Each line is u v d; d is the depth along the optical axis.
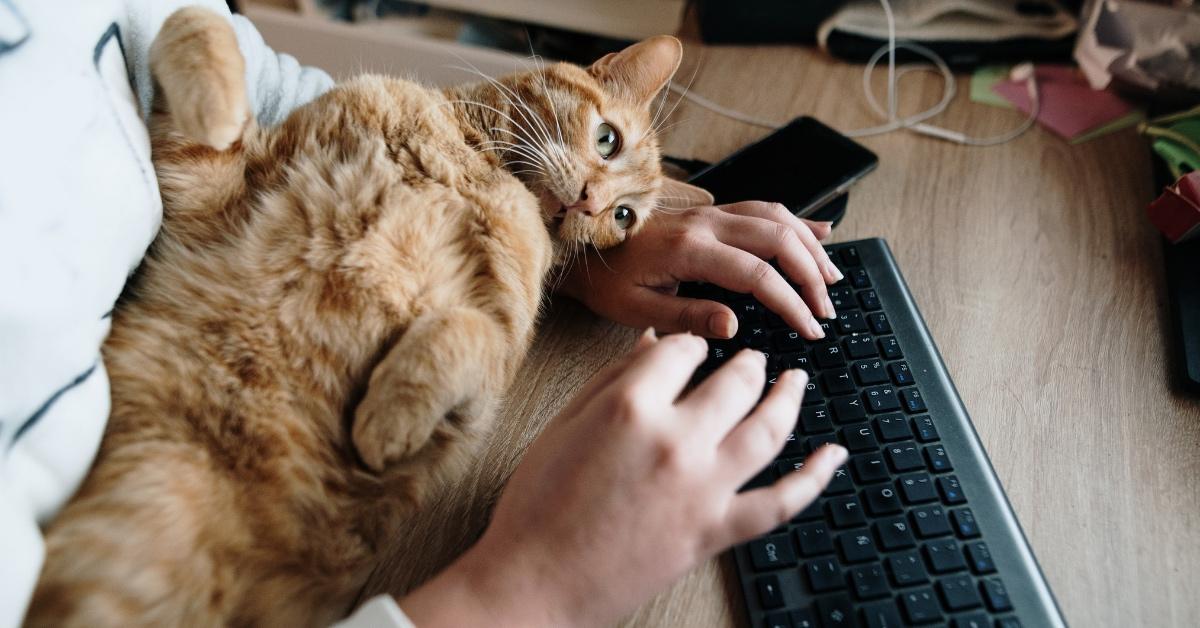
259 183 0.72
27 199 0.46
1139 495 0.72
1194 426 0.78
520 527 0.55
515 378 0.81
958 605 0.60
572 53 1.58
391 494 0.66
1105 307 0.91
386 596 0.52
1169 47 1.13
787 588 0.61
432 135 0.78
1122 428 0.78
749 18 1.28
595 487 0.53
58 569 0.50
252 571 0.57
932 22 1.29
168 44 0.62
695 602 0.63
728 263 0.83
